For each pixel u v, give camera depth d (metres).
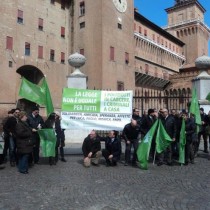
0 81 36.88
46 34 43.72
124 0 48.59
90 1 44.81
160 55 65.88
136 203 6.61
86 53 44.56
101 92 12.47
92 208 6.27
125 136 11.47
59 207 6.35
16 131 9.80
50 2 44.88
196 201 6.75
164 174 9.70
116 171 10.21
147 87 61.38
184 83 65.12
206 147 14.46
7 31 38.03
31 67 42.03
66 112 12.41
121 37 47.44
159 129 11.19
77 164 11.52
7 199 6.93
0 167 10.81
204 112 15.42
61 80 45.62
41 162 11.95
